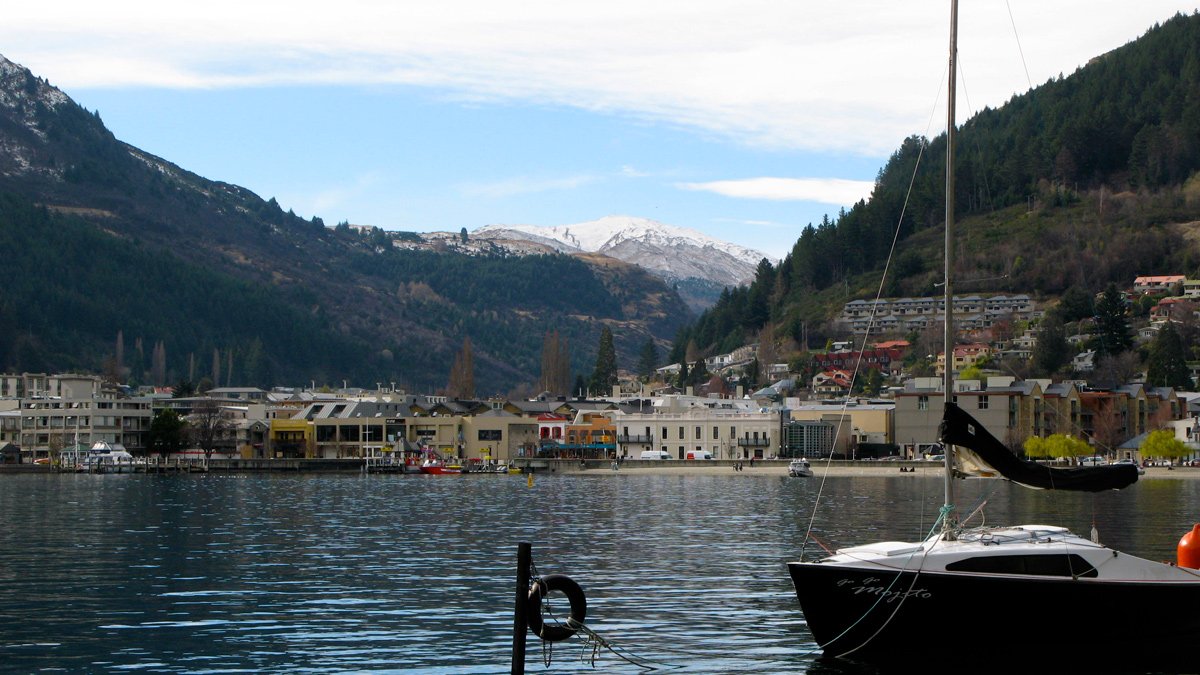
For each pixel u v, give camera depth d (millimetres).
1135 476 41188
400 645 45156
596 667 41656
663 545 77875
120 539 83250
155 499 133125
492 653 43812
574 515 106000
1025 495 132875
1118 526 87125
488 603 54188
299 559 70875
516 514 107812
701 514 105875
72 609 52688
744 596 55531
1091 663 41312
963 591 40344
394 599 55312
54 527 93500
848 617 41250
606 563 68062
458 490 154500
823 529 88188
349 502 127750
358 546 78375
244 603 54250
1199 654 41656
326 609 52625
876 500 124000
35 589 58500
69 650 44344
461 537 84562
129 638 46406
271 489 157750
